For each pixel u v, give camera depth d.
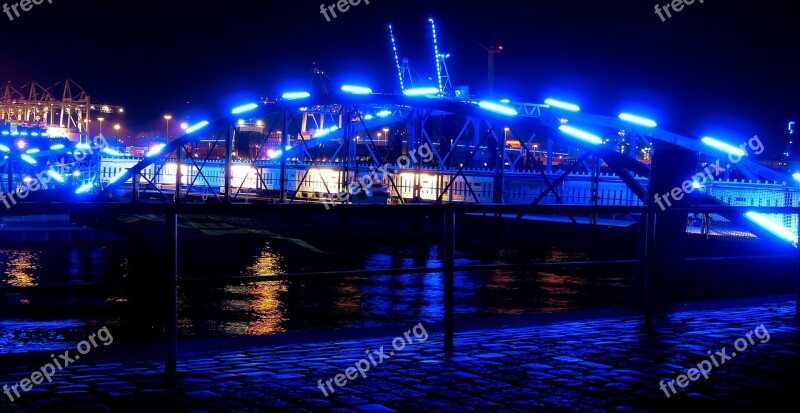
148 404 4.62
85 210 4.89
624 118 68.94
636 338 7.09
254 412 4.50
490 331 7.43
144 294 33.00
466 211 6.39
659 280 9.65
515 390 5.12
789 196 41.38
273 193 83.25
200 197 87.69
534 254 54.94
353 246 63.09
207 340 6.82
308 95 56.56
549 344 6.72
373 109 89.12
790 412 4.75
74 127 188.38
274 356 6.13
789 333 7.44
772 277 28.59
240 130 136.50
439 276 40.47
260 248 60.41
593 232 46.22
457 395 4.96
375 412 4.55
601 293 33.72
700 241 38.31
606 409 4.73
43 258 51.56
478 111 48.34
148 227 58.38
